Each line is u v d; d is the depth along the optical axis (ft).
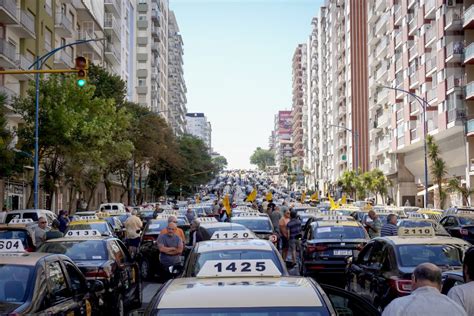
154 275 61.16
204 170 364.38
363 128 307.58
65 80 120.57
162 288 17.75
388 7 234.99
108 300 35.68
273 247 31.94
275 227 83.61
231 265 21.79
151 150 196.85
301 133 602.44
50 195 126.00
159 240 49.57
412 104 199.93
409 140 200.75
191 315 15.14
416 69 194.80
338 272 52.39
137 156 197.57
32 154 115.03
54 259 26.71
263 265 21.83
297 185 547.90
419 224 71.00
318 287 17.10
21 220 77.66
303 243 56.13
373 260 36.22
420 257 32.86
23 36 146.10
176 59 503.61
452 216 86.79
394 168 232.12
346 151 328.70
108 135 123.03
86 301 28.58
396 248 33.47
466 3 160.35
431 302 16.88
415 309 16.78
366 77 307.99
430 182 209.87
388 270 32.94
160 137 200.23
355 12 310.65
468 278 19.75
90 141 119.03
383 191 236.22
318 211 116.16
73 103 118.01
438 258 32.91
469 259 19.74
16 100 120.06
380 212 97.55
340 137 347.15
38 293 23.58
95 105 121.80
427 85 183.62
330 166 378.53
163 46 416.87
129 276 41.63
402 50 211.82
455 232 83.30
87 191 209.46
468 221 84.74
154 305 15.78
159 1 374.43
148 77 349.00
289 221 67.87
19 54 140.87
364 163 305.32
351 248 52.65
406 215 92.94
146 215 118.01
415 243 33.81
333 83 364.58
